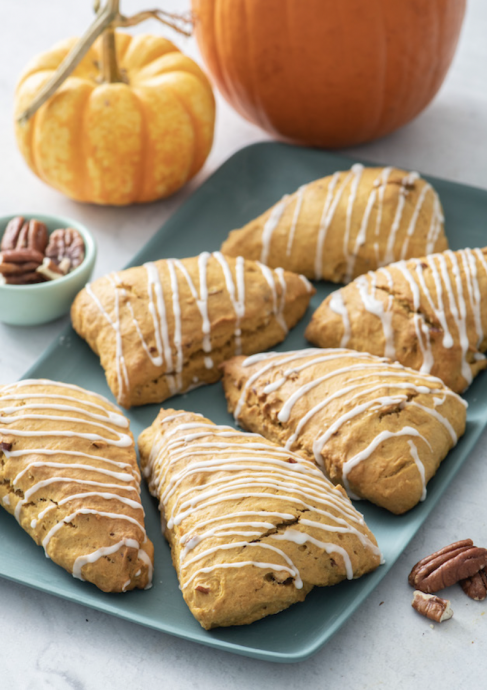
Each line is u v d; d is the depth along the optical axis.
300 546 0.70
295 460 0.73
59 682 0.69
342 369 0.76
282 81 0.87
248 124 0.95
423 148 0.92
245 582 0.69
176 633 0.69
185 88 0.85
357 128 0.89
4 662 0.70
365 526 0.72
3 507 0.74
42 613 0.71
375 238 0.83
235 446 0.73
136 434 0.77
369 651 0.70
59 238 0.83
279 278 0.81
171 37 1.01
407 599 0.71
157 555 0.73
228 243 0.84
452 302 0.78
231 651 0.68
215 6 0.86
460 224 0.85
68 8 1.05
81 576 0.71
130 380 0.78
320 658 0.70
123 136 0.84
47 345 0.82
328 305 0.81
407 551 0.73
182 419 0.75
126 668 0.70
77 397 0.75
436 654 0.70
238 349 0.80
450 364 0.78
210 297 0.80
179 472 0.73
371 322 0.79
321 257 0.83
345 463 0.73
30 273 0.81
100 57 0.86
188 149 0.86
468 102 0.96
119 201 0.87
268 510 0.70
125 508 0.72
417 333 0.78
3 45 1.01
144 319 0.79
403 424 0.74
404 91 0.87
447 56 0.88
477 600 0.71
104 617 0.71
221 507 0.71
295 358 0.78
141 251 0.84
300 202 0.84
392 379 0.76
